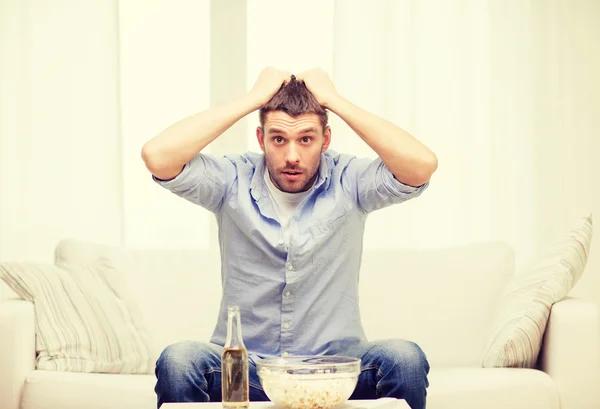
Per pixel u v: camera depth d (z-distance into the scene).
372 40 3.77
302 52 3.80
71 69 3.72
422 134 3.76
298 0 3.80
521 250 3.73
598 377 2.44
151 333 2.81
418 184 2.11
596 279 3.72
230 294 2.15
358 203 2.18
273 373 1.58
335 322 2.12
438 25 3.79
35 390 2.41
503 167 3.76
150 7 3.77
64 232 3.67
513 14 3.79
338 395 1.58
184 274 2.90
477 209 3.74
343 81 3.77
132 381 2.42
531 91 3.78
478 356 2.79
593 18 3.78
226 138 3.75
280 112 2.05
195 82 3.78
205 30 3.78
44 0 3.72
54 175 3.68
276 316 2.10
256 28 3.79
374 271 2.90
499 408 2.38
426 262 2.92
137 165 3.71
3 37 3.70
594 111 3.77
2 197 3.66
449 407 2.36
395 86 3.76
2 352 2.45
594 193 3.75
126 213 3.70
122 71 3.74
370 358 1.89
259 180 2.16
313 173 2.09
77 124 3.71
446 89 3.77
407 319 2.84
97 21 3.74
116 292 2.77
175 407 1.61
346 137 3.68
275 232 2.11
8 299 2.66
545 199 3.75
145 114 3.74
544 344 2.53
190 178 2.11
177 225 3.70
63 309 2.64
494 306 2.85
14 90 3.69
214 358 1.89
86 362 2.58
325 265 2.12
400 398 1.83
